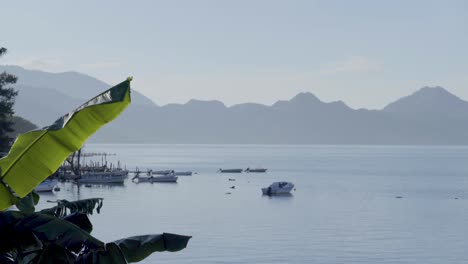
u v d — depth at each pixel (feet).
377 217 342.64
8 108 269.85
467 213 366.02
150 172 611.47
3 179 25.18
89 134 24.47
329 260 210.18
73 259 26.25
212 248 225.76
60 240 25.00
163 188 521.24
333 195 489.26
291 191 524.11
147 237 29.63
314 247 234.38
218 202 417.08
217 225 295.69
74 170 523.29
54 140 24.62
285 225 300.61
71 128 24.17
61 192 451.12
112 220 303.89
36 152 24.93
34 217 25.45
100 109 23.35
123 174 535.19
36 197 33.99
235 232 271.49
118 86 23.11
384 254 224.12
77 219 29.17
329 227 296.10
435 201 445.37
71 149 24.91
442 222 322.14
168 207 374.02
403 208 394.52
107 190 481.87
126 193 460.55
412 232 282.15
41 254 25.22
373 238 261.65
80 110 23.49
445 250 234.58
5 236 25.18
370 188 559.79
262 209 377.71
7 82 274.57
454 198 468.75
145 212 343.26
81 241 25.09
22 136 24.48
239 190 525.34
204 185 571.28
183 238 29.81
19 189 25.46
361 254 223.10
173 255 207.92
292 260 208.13
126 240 29.35
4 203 25.76
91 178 517.14
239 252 219.20
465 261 213.87
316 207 394.52
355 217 341.21
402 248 237.45
